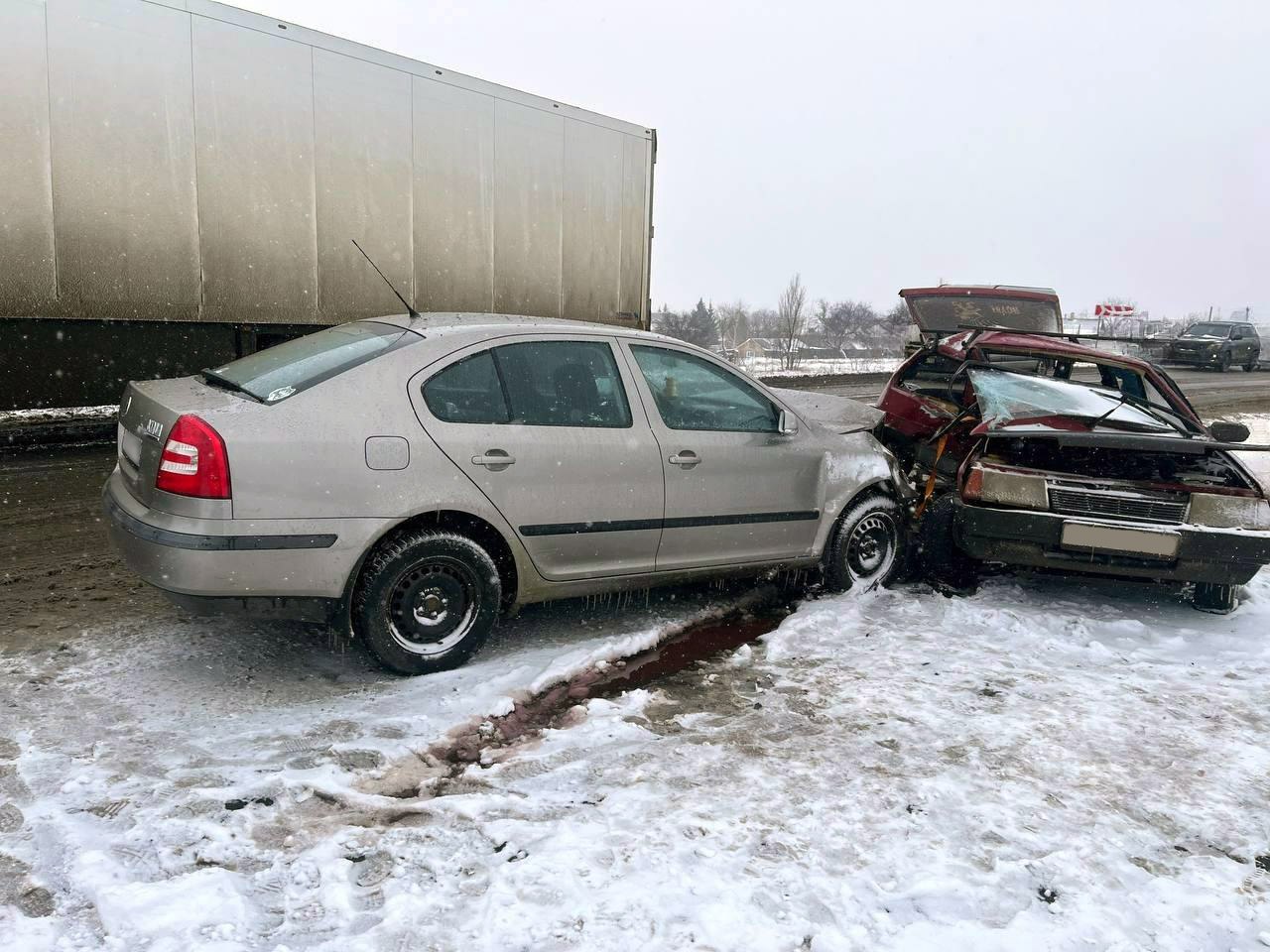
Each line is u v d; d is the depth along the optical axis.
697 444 4.68
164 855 2.58
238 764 3.13
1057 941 2.41
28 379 8.77
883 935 2.39
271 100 9.46
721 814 2.92
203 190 9.12
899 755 3.40
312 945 2.25
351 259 10.34
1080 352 6.77
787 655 4.43
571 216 12.62
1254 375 28.03
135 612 4.57
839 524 5.32
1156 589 5.89
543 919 2.36
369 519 3.74
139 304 8.88
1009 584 5.85
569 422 4.30
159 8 8.62
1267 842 2.94
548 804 2.97
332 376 3.82
